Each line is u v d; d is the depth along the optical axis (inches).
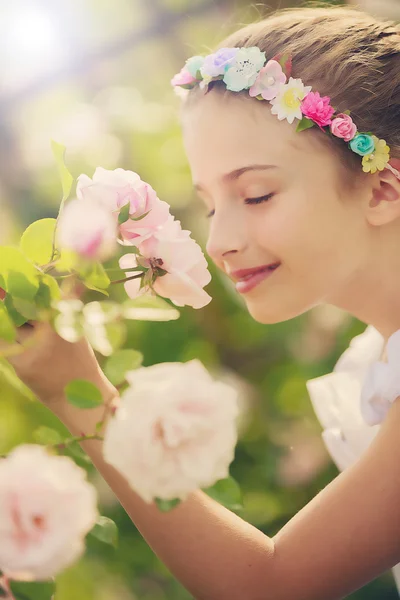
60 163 38.8
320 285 43.4
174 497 36.1
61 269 38.6
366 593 61.9
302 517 40.6
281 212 42.8
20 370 39.6
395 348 42.5
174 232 39.7
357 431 48.3
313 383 50.6
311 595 40.0
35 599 37.0
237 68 43.4
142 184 39.6
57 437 38.2
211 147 43.5
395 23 48.0
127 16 73.3
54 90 72.4
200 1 72.1
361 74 44.3
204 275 39.8
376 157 43.4
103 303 38.2
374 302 44.4
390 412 41.6
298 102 42.9
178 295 39.6
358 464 41.0
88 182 39.6
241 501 38.6
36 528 35.0
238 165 43.0
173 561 39.9
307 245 42.9
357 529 40.1
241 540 39.9
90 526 35.6
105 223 38.1
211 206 44.7
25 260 37.7
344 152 43.3
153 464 35.0
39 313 37.9
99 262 38.2
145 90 75.9
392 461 40.6
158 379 35.6
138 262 39.4
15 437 58.6
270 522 61.3
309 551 40.1
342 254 43.4
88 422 39.6
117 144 71.6
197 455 35.2
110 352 38.0
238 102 43.3
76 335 37.8
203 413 35.3
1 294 39.0
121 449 35.0
